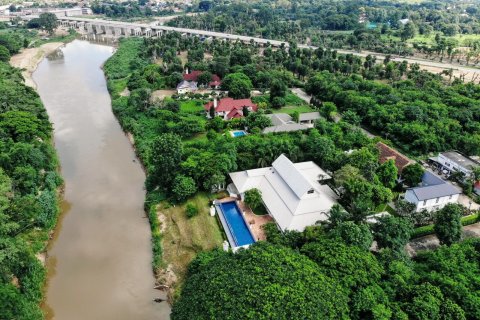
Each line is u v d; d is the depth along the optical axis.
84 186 118.31
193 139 141.25
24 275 76.56
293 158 118.31
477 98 171.12
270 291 59.94
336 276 66.25
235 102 162.88
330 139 127.81
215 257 78.88
